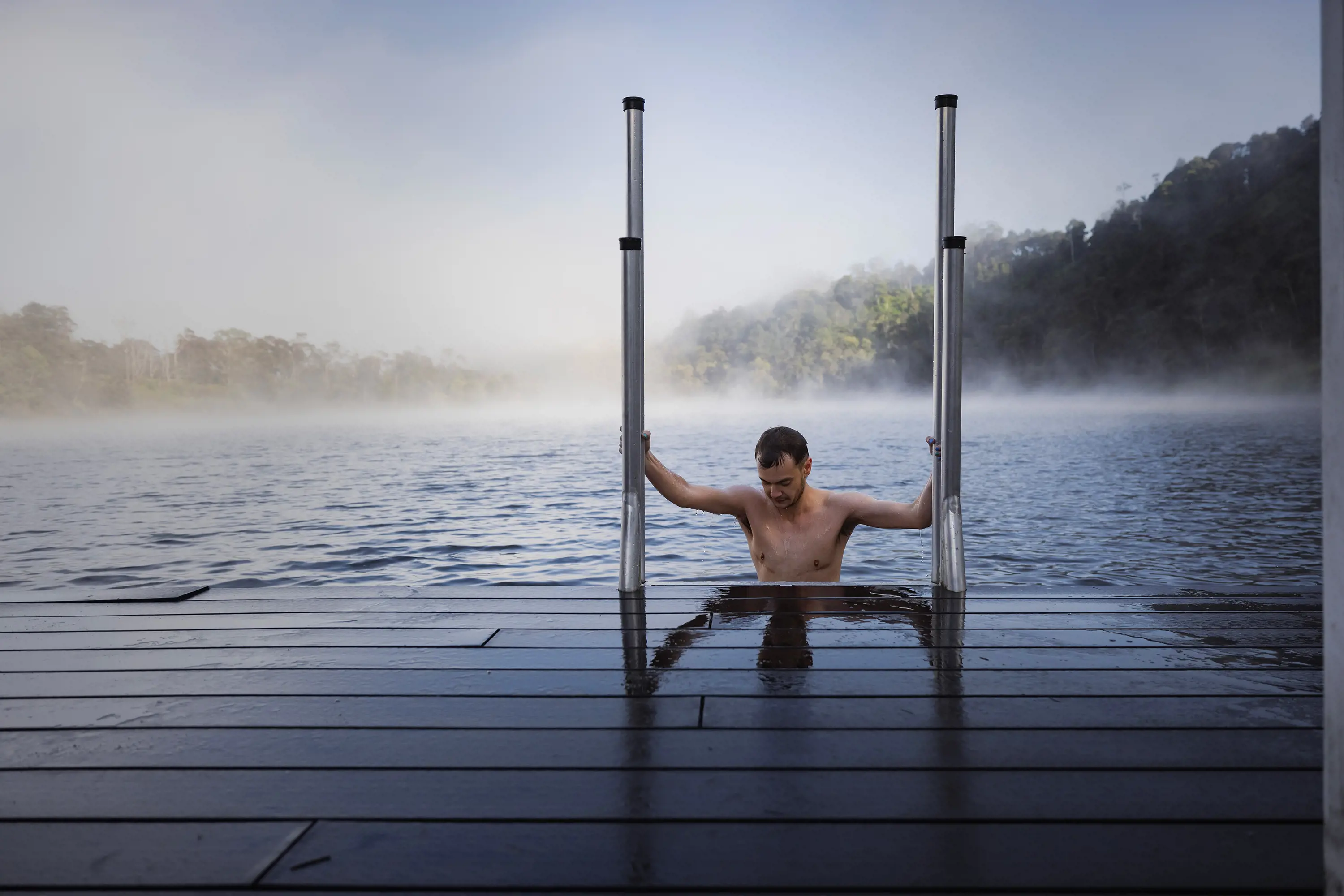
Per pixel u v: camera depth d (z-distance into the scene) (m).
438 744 1.01
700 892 0.70
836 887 0.70
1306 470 12.22
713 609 1.67
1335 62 0.56
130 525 8.38
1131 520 7.23
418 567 5.31
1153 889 0.70
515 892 0.70
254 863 0.75
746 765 0.94
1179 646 1.39
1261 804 0.84
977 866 0.73
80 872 0.74
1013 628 1.51
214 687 1.23
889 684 1.21
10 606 1.74
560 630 1.51
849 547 5.79
